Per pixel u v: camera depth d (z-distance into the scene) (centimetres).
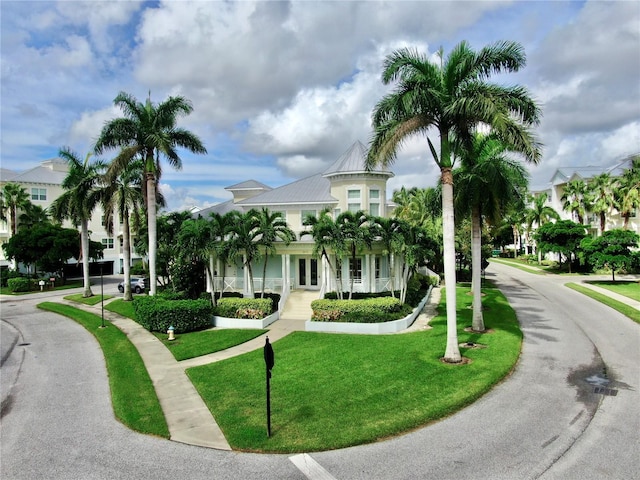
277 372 1577
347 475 897
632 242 3988
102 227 6325
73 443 1076
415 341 1947
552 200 6950
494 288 3859
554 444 1000
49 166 6112
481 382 1386
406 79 1586
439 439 1040
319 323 2248
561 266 5609
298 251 2936
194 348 1969
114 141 2725
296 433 1081
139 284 4275
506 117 1445
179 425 1160
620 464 909
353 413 1188
